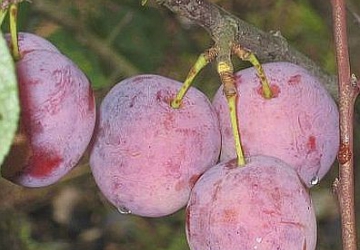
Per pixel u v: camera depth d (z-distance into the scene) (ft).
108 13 2.07
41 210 2.55
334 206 2.35
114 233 2.54
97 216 2.57
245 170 1.18
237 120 1.20
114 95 1.26
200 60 1.21
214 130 1.24
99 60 2.03
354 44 2.06
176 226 2.36
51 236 2.55
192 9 1.23
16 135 1.16
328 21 2.18
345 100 1.21
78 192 2.50
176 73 2.18
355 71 2.09
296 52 1.41
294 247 1.16
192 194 1.20
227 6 2.15
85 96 1.19
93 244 2.53
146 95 1.24
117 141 1.23
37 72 1.16
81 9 2.00
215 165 1.22
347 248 1.19
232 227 1.15
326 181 2.30
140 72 2.14
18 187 2.22
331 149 1.29
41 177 1.20
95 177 1.27
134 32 2.15
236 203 1.16
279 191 1.17
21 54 1.17
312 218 1.19
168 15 2.16
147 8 2.12
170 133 1.22
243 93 1.26
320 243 2.40
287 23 2.18
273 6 2.17
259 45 1.35
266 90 1.25
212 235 1.17
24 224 2.32
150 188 1.23
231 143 1.26
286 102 1.26
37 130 1.16
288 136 1.25
